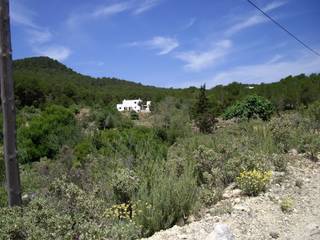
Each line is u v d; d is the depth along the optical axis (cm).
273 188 662
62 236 379
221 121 2388
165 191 581
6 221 382
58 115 1928
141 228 509
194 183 638
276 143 991
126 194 629
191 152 859
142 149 949
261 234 489
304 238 480
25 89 7688
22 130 1753
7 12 419
